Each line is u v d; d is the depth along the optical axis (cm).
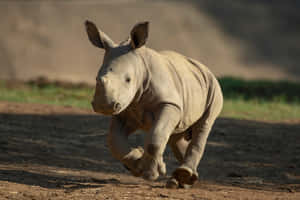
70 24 13162
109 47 1862
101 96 1692
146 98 1889
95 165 2558
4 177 2038
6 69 10581
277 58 13612
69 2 14050
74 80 9800
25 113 3600
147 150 1811
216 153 2977
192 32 13888
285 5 15775
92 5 14088
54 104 4097
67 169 2377
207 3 15362
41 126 3275
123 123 1953
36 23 12875
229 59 13088
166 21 13925
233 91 5466
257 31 14612
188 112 2019
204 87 2125
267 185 2317
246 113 4194
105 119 3572
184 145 2220
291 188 2261
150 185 2144
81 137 3120
